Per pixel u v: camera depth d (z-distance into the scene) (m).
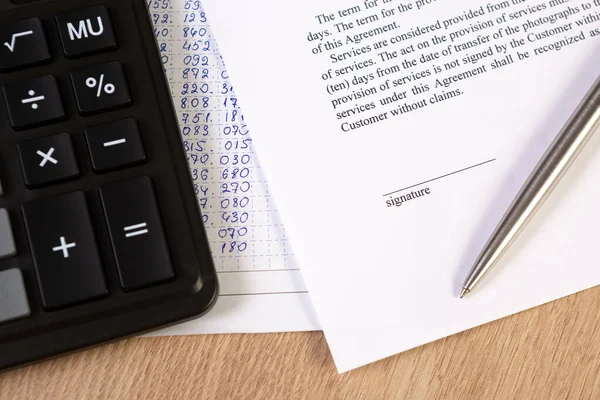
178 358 0.30
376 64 0.34
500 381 0.30
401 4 0.35
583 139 0.31
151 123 0.30
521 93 0.33
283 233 0.32
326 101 0.33
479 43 0.34
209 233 0.32
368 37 0.34
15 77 0.30
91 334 0.28
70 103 0.30
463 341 0.30
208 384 0.30
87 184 0.29
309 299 0.31
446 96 0.33
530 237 0.32
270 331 0.30
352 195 0.32
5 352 0.27
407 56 0.34
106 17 0.31
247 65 0.34
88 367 0.29
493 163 0.33
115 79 0.30
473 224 0.32
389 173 0.32
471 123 0.33
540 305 0.31
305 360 0.30
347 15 0.34
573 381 0.30
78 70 0.30
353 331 0.30
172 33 0.34
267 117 0.33
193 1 0.35
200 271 0.29
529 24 0.34
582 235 0.32
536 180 0.31
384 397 0.30
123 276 0.28
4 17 0.31
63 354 0.28
